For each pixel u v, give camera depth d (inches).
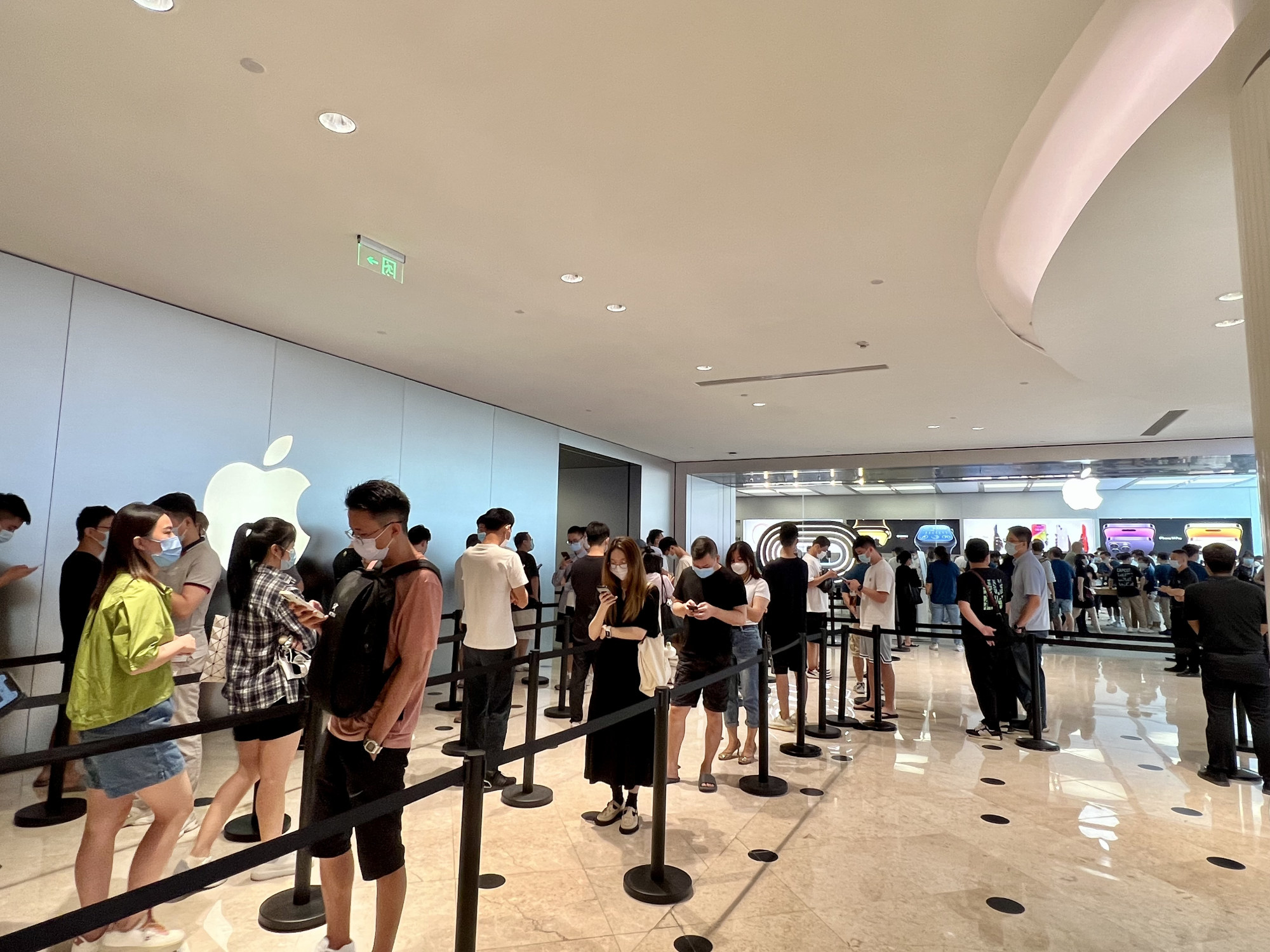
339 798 98.3
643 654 155.5
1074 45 103.9
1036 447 484.7
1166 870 140.9
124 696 103.0
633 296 210.1
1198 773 204.2
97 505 197.0
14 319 185.6
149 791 106.6
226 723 105.0
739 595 184.7
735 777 195.2
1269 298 87.0
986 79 110.3
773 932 115.0
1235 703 271.1
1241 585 200.7
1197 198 124.8
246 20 100.7
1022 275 204.7
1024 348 253.8
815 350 262.2
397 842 96.8
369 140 130.4
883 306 213.6
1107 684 347.3
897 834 156.1
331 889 99.7
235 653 130.0
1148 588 455.8
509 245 175.3
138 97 118.6
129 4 97.9
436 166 138.9
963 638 252.7
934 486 541.3
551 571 419.5
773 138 127.4
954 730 250.5
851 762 209.9
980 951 110.7
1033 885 133.7
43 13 99.6
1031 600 247.3
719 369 292.4
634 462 535.8
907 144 128.6
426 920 117.0
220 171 142.3
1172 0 98.7
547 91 115.4
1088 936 115.9
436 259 184.4
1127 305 178.2
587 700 295.1
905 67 107.9
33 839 142.6
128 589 104.3
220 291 210.1
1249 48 87.7
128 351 210.4
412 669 95.0
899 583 336.8
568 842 149.3
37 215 161.9
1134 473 485.1
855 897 127.2
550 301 215.0
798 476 586.6
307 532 266.4
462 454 350.3
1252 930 118.5
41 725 189.2
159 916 114.5
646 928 115.6
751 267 186.2
